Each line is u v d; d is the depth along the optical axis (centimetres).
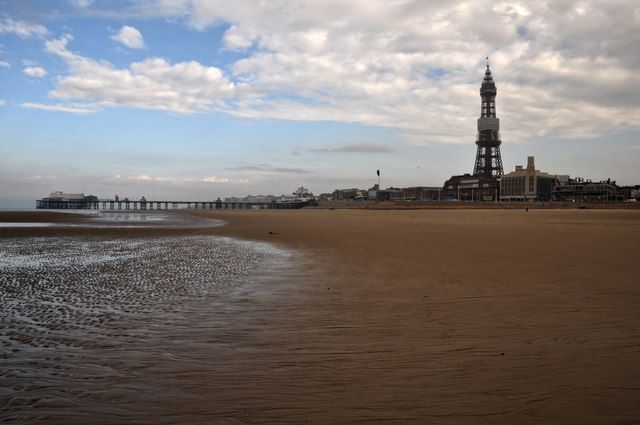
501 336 684
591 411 428
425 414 429
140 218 7869
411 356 598
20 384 515
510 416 422
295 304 952
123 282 1255
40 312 889
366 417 425
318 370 551
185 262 1712
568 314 810
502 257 1661
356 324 774
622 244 2052
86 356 614
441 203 19475
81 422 421
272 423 415
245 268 1532
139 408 451
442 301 950
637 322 744
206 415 434
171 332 738
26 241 2775
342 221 5525
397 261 1614
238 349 642
